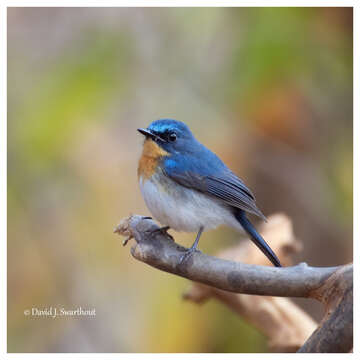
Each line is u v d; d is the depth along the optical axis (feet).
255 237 31.19
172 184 31.17
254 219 43.50
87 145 43.34
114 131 43.78
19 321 41.60
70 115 38.73
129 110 43.78
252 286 21.93
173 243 25.16
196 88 44.11
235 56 38.68
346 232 41.50
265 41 37.32
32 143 38.60
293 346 26.84
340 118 42.37
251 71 37.83
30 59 42.80
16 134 38.88
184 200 31.14
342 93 41.70
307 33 38.22
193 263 22.71
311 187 42.73
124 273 42.60
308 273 21.44
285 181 43.14
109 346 40.88
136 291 42.19
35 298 41.96
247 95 39.58
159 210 31.35
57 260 42.24
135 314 41.52
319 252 41.81
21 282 41.83
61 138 38.75
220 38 43.37
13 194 40.34
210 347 38.65
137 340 40.19
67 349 41.34
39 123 38.50
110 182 43.65
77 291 42.19
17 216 41.32
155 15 44.24
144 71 43.83
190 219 31.30
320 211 42.37
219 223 31.96
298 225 42.52
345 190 41.81
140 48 43.47
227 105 42.16
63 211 42.45
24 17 47.11
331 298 21.01
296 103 40.93
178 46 44.27
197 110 43.91
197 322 39.37
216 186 31.53
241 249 31.40
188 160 31.53
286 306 27.89
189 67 44.24
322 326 20.66
